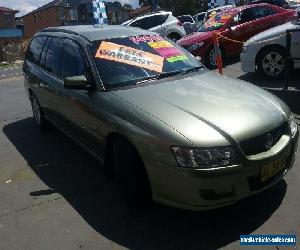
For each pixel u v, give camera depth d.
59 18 60.22
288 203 3.69
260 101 3.74
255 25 10.77
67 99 4.79
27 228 3.75
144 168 3.52
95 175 4.72
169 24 15.31
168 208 3.81
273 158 3.30
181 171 3.14
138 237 3.44
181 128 3.25
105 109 3.93
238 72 9.32
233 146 3.14
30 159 5.45
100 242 3.42
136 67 4.41
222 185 3.13
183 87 4.04
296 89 6.45
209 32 10.50
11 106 8.95
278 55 7.79
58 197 4.27
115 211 3.88
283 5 16.27
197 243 3.28
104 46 4.60
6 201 4.31
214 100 3.69
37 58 6.20
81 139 4.74
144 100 3.76
